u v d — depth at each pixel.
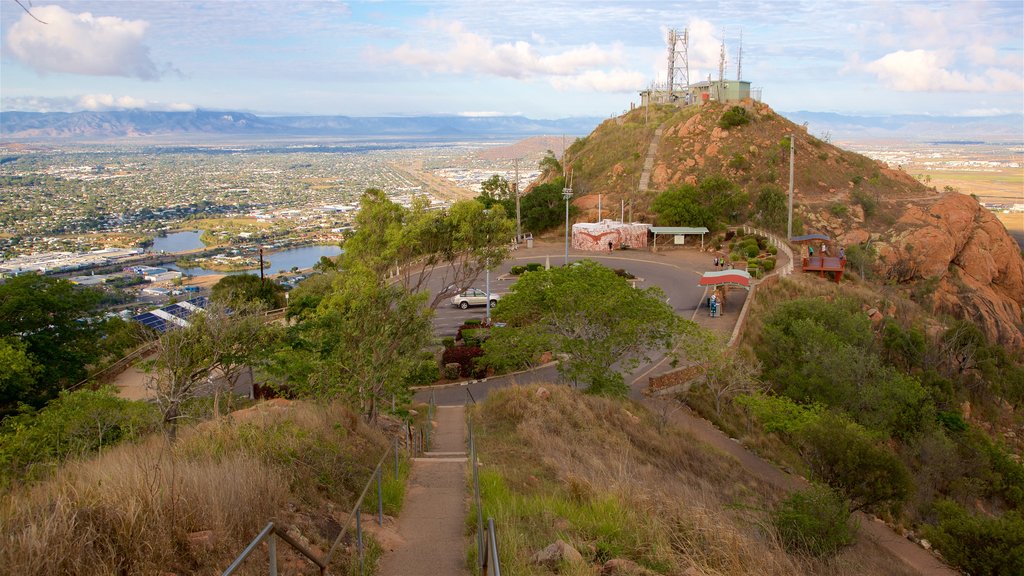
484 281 52.06
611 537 9.36
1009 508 28.80
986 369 44.56
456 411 26.09
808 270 53.72
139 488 6.43
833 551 13.18
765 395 28.41
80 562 5.22
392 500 11.54
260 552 6.99
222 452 9.54
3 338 31.73
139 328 35.25
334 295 19.94
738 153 83.62
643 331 28.47
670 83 110.88
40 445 12.76
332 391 18.41
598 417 22.47
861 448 19.03
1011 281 74.38
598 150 99.25
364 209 21.98
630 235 65.19
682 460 21.00
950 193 80.44
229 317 19.69
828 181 80.94
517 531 9.22
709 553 8.96
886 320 45.41
